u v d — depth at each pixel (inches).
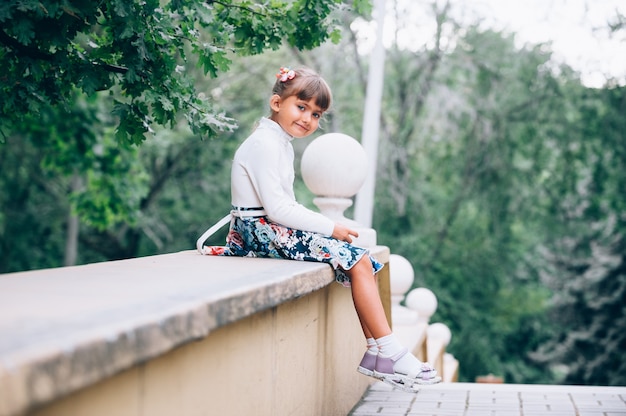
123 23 170.9
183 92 189.2
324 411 163.6
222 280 104.0
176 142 808.9
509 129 840.3
